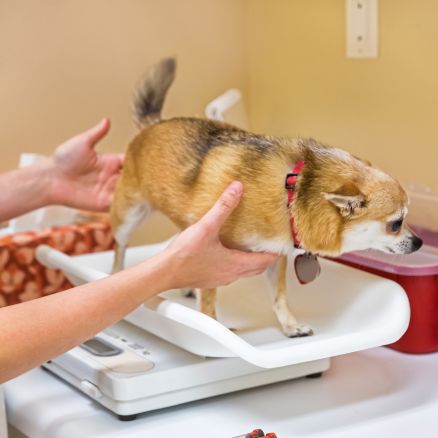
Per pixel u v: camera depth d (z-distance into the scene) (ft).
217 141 4.28
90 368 4.00
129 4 6.20
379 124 5.48
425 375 4.30
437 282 4.49
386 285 4.18
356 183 3.97
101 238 5.75
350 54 5.58
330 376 4.32
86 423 3.90
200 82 6.52
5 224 6.23
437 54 4.96
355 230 4.03
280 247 4.11
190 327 3.76
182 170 4.29
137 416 3.95
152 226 6.49
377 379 4.26
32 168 5.35
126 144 6.39
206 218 3.64
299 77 6.08
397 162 5.39
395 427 3.76
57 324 3.36
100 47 6.17
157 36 6.33
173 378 3.90
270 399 4.08
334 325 4.32
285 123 6.30
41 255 4.93
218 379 4.00
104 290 3.50
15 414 4.17
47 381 4.44
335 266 4.55
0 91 5.92
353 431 3.73
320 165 4.02
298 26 6.00
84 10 6.07
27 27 5.92
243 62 6.59
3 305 5.48
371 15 5.37
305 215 3.98
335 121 5.83
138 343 4.30
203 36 6.46
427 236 4.96
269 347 4.07
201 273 3.80
